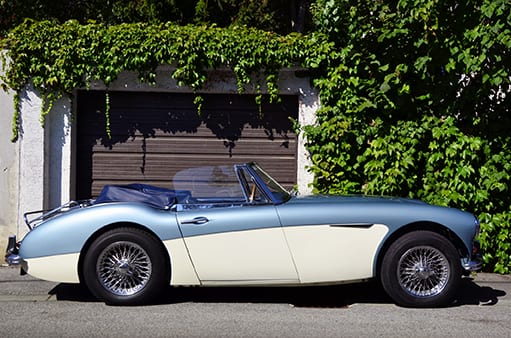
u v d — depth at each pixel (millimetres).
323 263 6324
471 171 8461
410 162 8727
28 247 6340
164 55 8961
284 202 6555
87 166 9398
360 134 8992
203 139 9453
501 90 8617
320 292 7238
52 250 6301
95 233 6352
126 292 6418
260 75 9234
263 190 6492
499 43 7984
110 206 6371
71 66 8906
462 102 8633
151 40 8898
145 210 6355
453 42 8336
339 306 6641
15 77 8820
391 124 8977
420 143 8867
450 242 6395
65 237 6301
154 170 9430
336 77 8914
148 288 6375
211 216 6320
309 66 9016
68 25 8930
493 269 8664
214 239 6301
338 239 6328
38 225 6590
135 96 9398
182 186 6637
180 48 8930
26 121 8945
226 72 9258
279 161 9484
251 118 9461
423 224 6500
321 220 6316
